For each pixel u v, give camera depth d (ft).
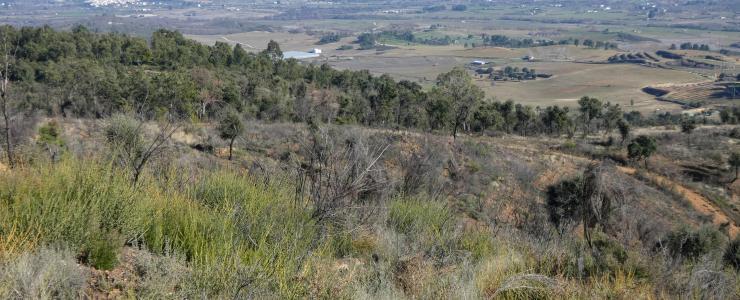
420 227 21.03
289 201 18.95
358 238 17.71
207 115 89.04
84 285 10.89
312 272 13.52
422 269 15.17
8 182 14.64
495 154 78.18
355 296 12.86
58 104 107.34
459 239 19.77
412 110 132.16
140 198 15.34
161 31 255.70
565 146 116.98
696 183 104.27
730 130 145.48
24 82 121.29
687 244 30.14
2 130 31.09
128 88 105.81
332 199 18.08
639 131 156.25
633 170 100.07
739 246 30.68
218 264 12.28
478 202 37.91
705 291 16.75
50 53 175.11
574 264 17.60
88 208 13.38
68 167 15.80
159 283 11.05
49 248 11.82
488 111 137.49
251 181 20.44
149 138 27.27
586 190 33.14
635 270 17.19
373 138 39.29
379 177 23.43
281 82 181.06
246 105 126.93
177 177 20.25
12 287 9.70
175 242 13.61
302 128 73.00
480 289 14.87
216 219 15.33
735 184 106.22
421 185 28.50
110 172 16.03
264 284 12.05
